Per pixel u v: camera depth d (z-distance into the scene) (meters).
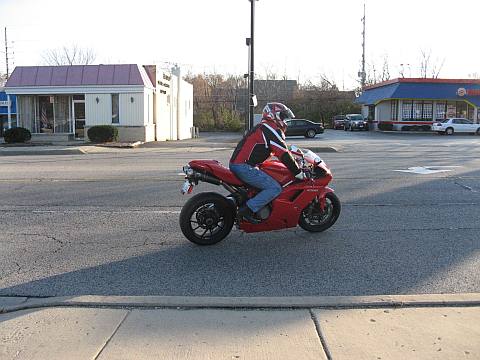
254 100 26.88
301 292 4.96
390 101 51.12
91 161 18.02
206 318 4.15
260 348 3.63
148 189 10.96
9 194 10.41
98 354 3.56
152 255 6.20
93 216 8.36
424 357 3.51
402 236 7.04
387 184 11.48
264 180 6.25
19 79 30.33
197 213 6.47
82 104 31.00
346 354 3.55
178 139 37.88
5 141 27.83
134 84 29.73
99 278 5.39
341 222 7.80
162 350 3.60
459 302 4.45
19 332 3.95
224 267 5.73
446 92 48.38
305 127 37.97
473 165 15.67
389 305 4.41
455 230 7.38
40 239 6.97
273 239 6.86
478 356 3.53
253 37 26.58
